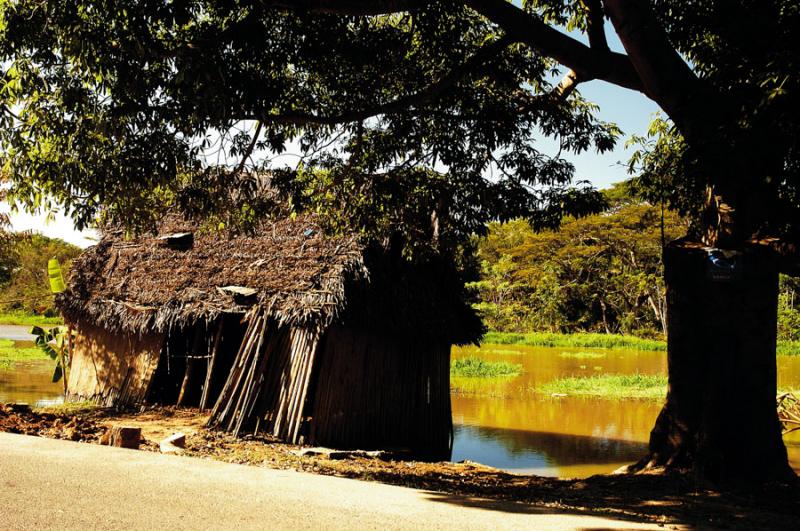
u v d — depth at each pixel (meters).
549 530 4.62
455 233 10.28
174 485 5.09
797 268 7.77
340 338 11.50
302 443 10.89
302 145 10.46
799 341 45.78
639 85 8.49
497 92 9.95
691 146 7.61
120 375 14.00
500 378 24.30
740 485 7.80
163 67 7.74
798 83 6.57
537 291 52.91
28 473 5.08
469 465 10.44
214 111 7.49
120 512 4.36
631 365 30.98
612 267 50.75
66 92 7.47
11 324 50.53
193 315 12.86
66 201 8.29
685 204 11.22
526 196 9.96
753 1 7.67
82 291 14.70
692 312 8.38
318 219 11.69
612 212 49.94
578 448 12.97
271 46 8.56
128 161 7.95
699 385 8.30
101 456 5.88
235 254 13.45
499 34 9.84
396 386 12.69
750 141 7.26
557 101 9.82
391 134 10.20
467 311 14.52
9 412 8.66
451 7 9.18
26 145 8.04
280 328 11.72
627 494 7.56
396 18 10.35
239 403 11.42
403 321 12.40
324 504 4.89
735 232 8.07
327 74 9.52
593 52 8.27
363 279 11.68
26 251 47.66
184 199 9.35
